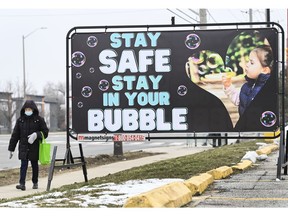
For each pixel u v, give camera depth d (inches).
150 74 487.8
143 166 644.7
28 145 474.9
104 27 490.3
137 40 489.1
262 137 472.4
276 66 474.6
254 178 482.6
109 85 490.9
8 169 693.3
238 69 478.9
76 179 547.2
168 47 486.6
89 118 491.2
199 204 332.8
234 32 479.8
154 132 486.3
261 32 476.4
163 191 321.1
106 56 491.2
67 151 481.1
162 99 486.3
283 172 534.0
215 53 482.3
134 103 488.7
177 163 657.0
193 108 484.4
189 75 484.7
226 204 331.3
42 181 537.6
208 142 1369.3
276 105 475.2
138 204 300.2
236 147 1004.6
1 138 1913.1
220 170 482.3
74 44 493.7
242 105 478.0
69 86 507.8
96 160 794.2
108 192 380.5
